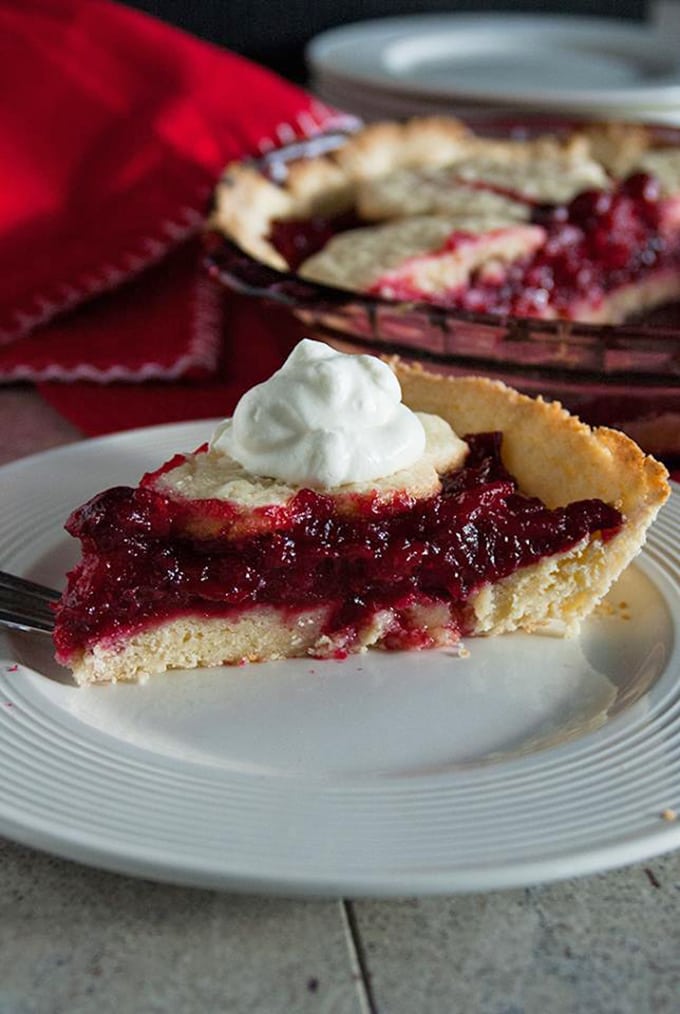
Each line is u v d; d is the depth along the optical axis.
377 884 0.27
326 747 0.32
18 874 0.29
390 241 0.52
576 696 0.34
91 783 0.29
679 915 0.29
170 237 0.52
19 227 0.53
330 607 0.36
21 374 0.48
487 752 0.32
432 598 0.36
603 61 0.81
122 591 0.35
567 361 0.41
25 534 0.38
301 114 0.59
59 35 0.57
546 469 0.37
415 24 0.84
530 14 0.97
